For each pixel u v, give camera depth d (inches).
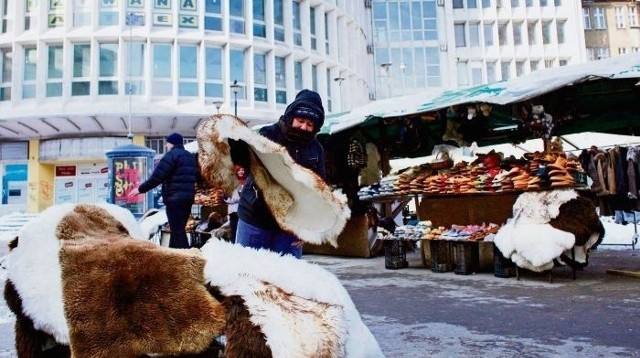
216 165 94.2
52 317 87.7
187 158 238.2
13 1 927.0
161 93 920.3
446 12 1430.9
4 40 916.0
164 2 932.6
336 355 74.8
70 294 83.9
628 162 350.9
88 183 976.3
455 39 1465.3
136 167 466.9
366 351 82.7
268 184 96.2
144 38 916.6
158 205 505.0
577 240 234.8
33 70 923.4
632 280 232.7
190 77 938.1
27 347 96.6
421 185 297.3
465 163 305.1
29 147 975.6
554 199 233.0
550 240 223.5
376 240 378.3
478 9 1465.3
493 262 281.3
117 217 107.2
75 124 907.4
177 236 233.9
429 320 161.6
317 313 77.8
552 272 265.9
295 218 95.3
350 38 1233.4
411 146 399.2
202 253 85.7
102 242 90.7
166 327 77.9
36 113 869.8
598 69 231.9
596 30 1502.2
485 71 1451.8
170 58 936.9
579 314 164.1
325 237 93.7
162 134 984.3
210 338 75.9
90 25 913.5
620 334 138.3
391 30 1409.9
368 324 157.3
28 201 958.4
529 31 1480.1
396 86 1392.7
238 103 951.6
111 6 920.9
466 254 268.7
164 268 81.9
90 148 946.7
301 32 1067.3
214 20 954.1
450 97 280.7
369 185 380.2
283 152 88.1
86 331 80.9
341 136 378.0
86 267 85.6
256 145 88.3
